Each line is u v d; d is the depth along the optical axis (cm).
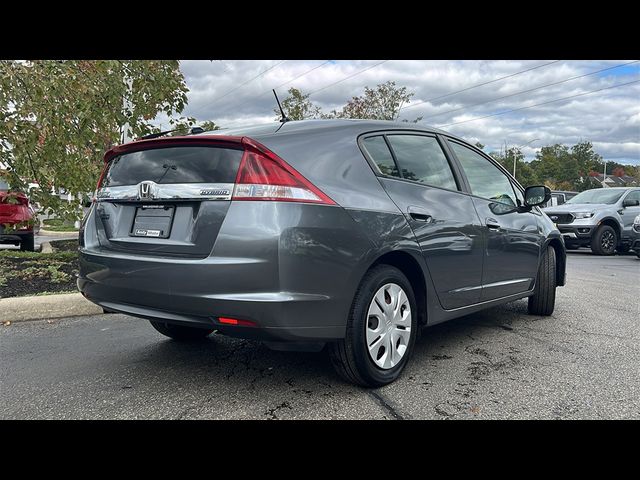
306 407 294
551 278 518
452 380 339
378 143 346
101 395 311
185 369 359
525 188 490
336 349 305
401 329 334
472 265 396
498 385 330
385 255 322
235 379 339
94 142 743
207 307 273
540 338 446
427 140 396
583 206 1337
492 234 421
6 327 473
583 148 10194
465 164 427
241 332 275
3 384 329
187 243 286
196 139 297
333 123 332
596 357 391
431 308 359
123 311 316
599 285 751
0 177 741
